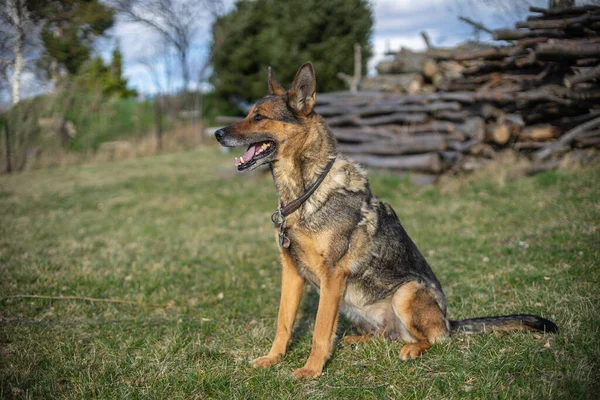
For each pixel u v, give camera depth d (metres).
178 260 6.53
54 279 5.55
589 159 8.89
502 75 10.71
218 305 4.96
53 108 17.55
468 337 3.63
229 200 10.60
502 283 4.86
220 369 3.40
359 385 3.12
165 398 3.07
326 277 3.38
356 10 26.00
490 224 7.02
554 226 6.32
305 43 26.80
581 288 4.30
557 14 9.11
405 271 3.65
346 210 3.42
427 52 12.68
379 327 3.82
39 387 3.14
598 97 8.94
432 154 9.87
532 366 3.08
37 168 16.91
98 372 3.39
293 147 3.47
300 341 3.90
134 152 20.12
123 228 8.44
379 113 11.73
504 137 10.12
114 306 4.90
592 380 2.86
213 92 29.11
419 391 2.97
